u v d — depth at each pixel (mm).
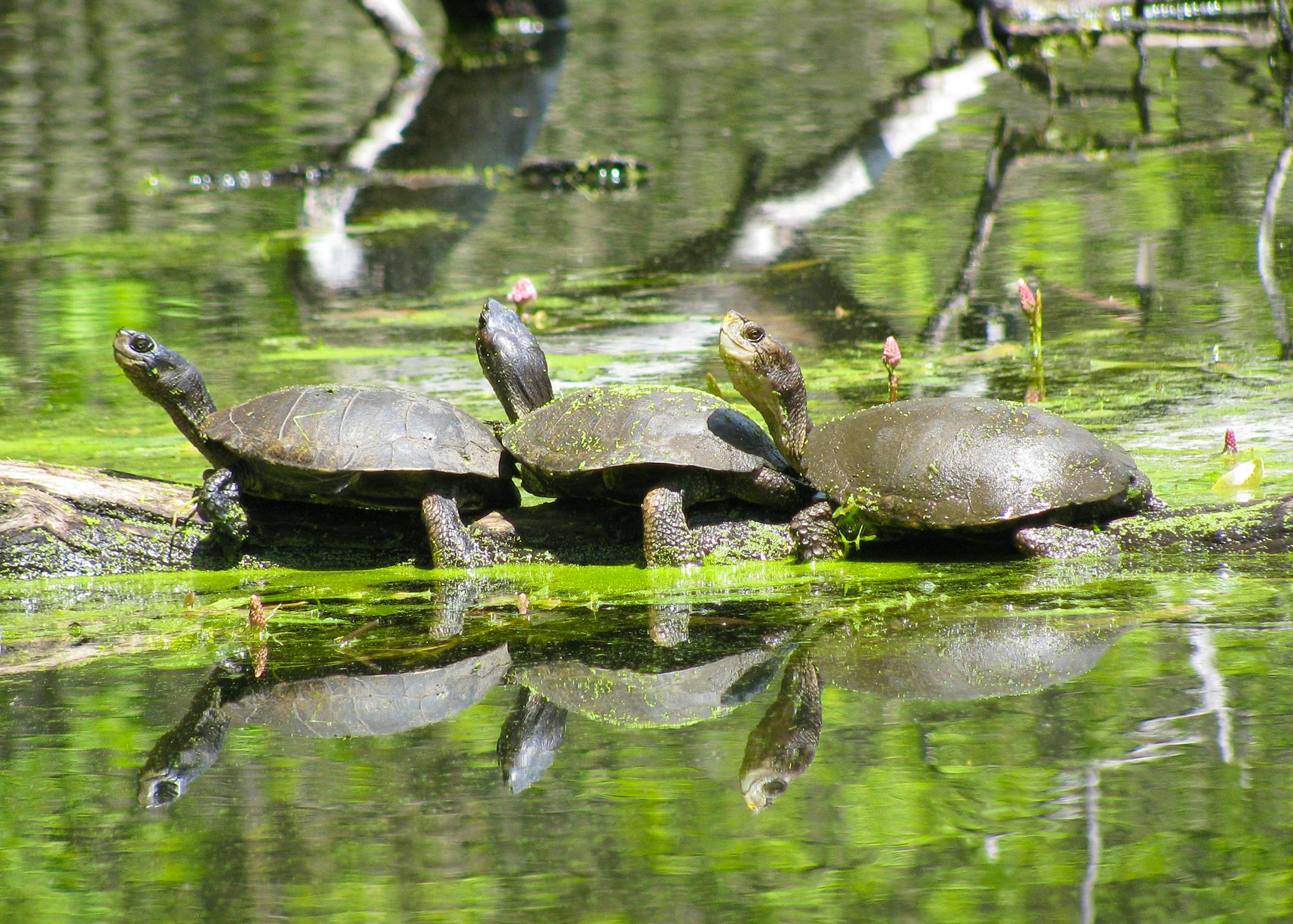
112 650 7953
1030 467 9242
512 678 7074
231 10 47125
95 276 21234
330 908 4586
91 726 6453
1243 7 33156
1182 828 4875
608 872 4766
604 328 17844
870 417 9914
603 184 26781
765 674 6922
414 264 21844
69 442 13352
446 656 7570
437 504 9992
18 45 41938
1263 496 10180
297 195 26656
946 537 9773
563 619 8352
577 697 6680
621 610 8516
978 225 22266
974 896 4492
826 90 33125
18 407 14914
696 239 22719
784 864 4773
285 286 20594
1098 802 5105
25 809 5457
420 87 35469
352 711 6594
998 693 6367
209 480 10164
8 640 8258
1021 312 17750
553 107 33000
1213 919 4270
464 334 17859
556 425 10039
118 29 44375
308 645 7938
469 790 5512
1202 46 33156
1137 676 6457
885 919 4387
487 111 32719
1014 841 4844
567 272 21078
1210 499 10219
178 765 5895
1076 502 9148
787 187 25547
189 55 40531
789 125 30000
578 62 38000
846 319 17891
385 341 17562
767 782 5457
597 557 10180
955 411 9727
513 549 10211
